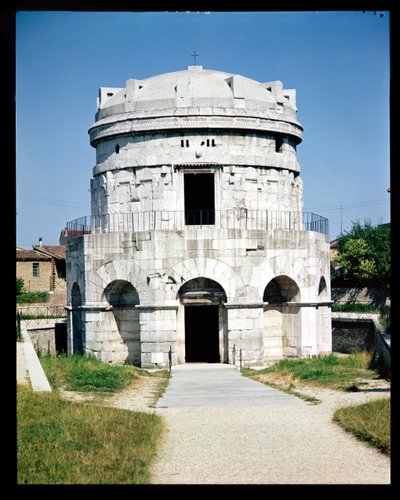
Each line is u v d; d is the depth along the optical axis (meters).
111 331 46.91
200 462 17.66
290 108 51.62
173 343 44.34
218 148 47.97
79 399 28.16
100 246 46.41
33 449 18.19
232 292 44.81
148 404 27.80
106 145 50.41
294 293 47.59
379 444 18.80
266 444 19.59
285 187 50.31
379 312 66.50
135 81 49.28
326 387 31.00
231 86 49.16
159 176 47.94
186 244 44.75
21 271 86.38
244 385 34.44
